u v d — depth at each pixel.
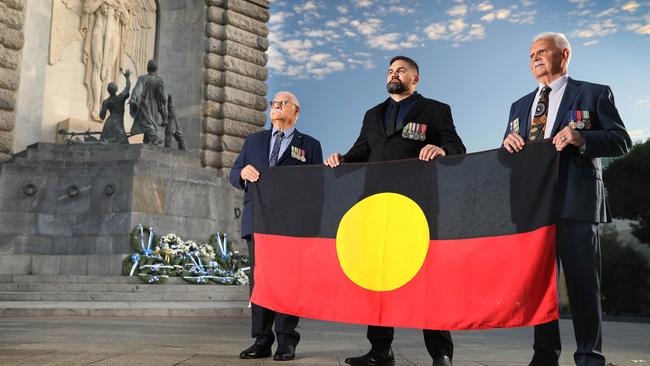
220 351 5.54
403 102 4.97
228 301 14.68
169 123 19.09
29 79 19.84
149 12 23.06
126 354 4.97
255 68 23.56
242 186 5.69
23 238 16.27
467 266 4.24
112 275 15.17
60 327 8.39
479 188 4.30
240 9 23.36
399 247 4.56
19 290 13.82
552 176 3.92
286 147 5.65
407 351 6.15
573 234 3.84
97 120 21.45
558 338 4.12
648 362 5.39
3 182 16.45
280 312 4.97
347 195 4.90
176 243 16.53
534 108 4.41
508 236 4.10
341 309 4.70
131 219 16.16
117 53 22.17
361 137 5.20
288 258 5.05
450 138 4.77
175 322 10.12
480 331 10.45
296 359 5.07
